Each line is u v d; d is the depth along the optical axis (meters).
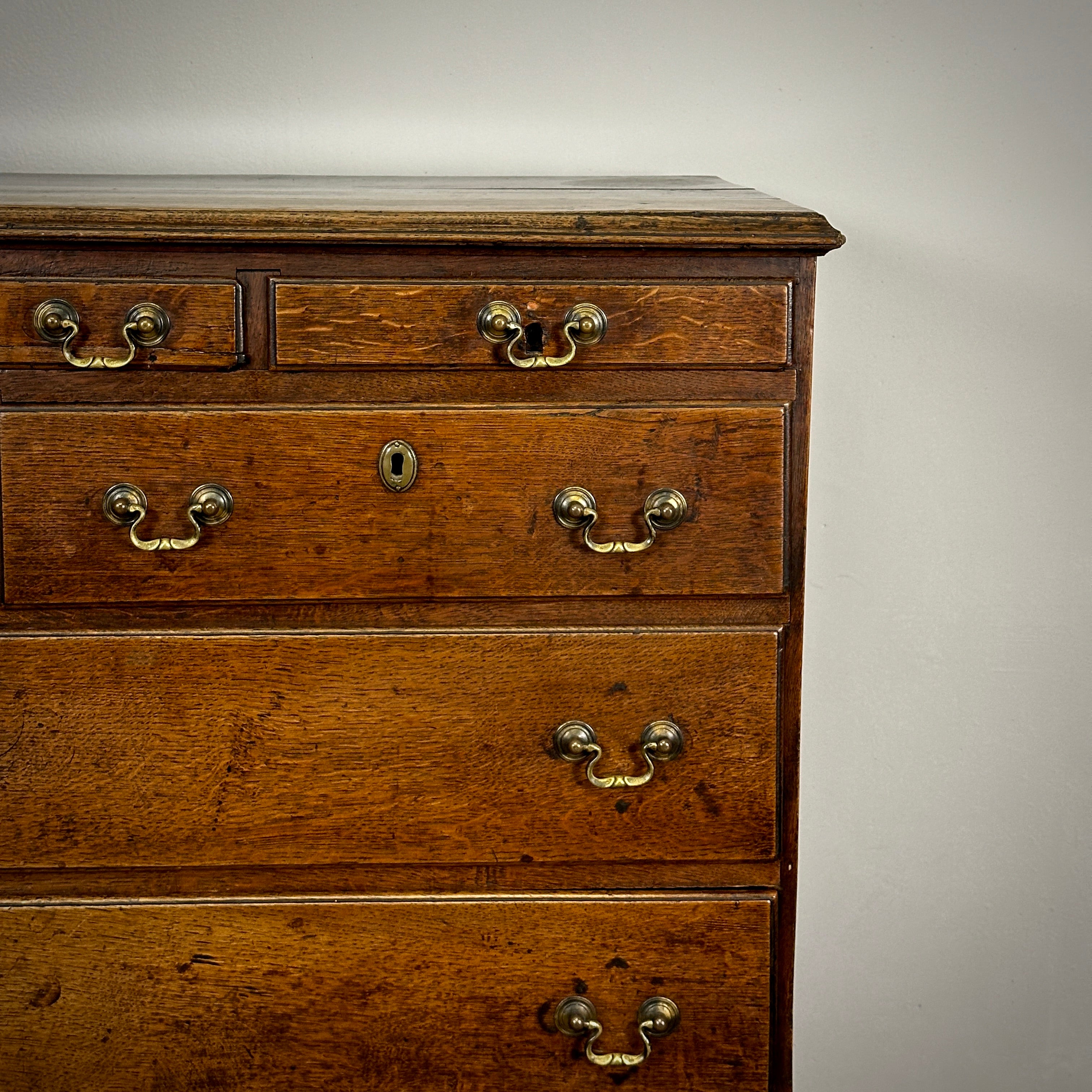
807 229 0.92
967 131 1.47
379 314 0.92
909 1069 1.64
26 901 0.98
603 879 0.99
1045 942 1.62
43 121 1.45
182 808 0.97
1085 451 1.53
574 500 0.93
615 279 0.93
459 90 1.46
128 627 0.95
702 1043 1.00
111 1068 0.99
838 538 1.54
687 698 0.97
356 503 0.94
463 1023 1.00
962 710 1.58
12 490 0.93
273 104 1.46
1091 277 1.49
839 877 1.61
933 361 1.51
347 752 0.97
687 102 1.47
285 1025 1.00
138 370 0.92
